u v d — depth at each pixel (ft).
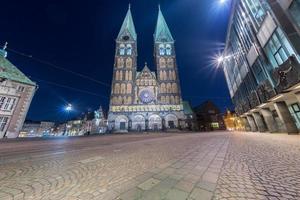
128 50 183.11
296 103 45.32
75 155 22.36
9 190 9.78
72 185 10.57
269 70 49.62
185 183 10.66
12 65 104.88
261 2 46.37
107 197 8.69
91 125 238.48
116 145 35.19
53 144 39.91
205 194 8.84
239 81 87.35
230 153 21.27
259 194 8.59
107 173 13.21
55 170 14.35
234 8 70.90
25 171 14.12
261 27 50.19
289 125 47.91
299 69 34.78
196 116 190.29
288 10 36.42
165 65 180.45
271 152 20.48
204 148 27.12
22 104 96.27
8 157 21.24
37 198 8.63
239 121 103.65
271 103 56.24
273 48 46.47
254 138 42.32
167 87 169.07
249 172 12.55
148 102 161.27
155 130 147.54
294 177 10.93
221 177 11.67
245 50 69.51
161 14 227.81
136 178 11.87
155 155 21.35
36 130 309.42
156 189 9.73
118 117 152.76
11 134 88.07
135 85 168.25
